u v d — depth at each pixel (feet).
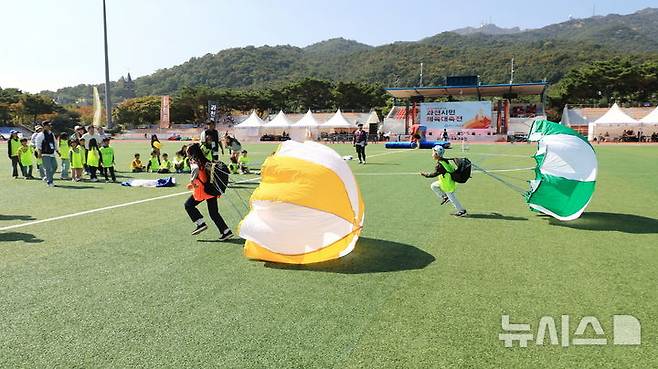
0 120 233.76
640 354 11.01
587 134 158.71
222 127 219.20
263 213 18.81
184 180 46.37
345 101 258.78
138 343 11.64
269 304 14.03
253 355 11.00
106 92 163.12
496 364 10.55
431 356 10.91
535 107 173.88
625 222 25.13
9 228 24.50
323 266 17.76
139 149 105.81
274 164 19.03
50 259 18.89
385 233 22.99
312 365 10.52
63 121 249.75
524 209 29.27
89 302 14.32
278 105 273.33
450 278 16.25
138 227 24.68
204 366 10.51
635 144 125.39
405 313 13.30
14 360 10.87
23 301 14.43
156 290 15.30
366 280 16.12
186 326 12.57
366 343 11.54
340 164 19.49
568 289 15.11
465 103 155.74
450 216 27.12
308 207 18.25
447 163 27.09
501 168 55.42
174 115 258.16
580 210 25.00
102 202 32.81
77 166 46.21
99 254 19.57
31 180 46.96
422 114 160.04
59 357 11.00
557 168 25.16
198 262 18.37
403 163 62.64
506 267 17.44
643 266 17.43
